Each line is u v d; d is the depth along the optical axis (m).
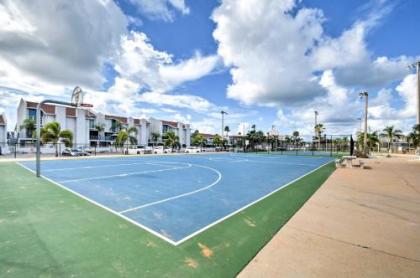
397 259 3.42
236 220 5.23
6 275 2.97
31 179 10.80
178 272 3.09
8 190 8.24
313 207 6.23
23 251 3.62
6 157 28.08
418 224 4.89
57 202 6.63
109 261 3.36
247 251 3.70
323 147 58.94
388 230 4.55
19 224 4.81
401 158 30.14
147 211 5.89
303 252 3.64
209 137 97.19
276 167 17.67
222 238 4.22
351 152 28.30
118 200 6.98
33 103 47.28
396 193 7.97
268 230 4.61
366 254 3.57
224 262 3.35
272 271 3.10
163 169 15.59
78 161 22.23
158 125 71.69
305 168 16.95
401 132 57.59
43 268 3.14
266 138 62.31
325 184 9.84
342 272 3.07
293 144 66.50
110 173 13.24
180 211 5.92
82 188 8.77
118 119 63.62
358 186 9.34
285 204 6.68
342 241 4.05
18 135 47.19
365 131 31.59
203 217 5.45
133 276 2.98
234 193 8.19
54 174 12.62
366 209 6.02
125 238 4.18
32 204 6.38
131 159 25.80
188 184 9.86
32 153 39.50
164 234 4.39
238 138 85.12
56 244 3.89
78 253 3.58
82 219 5.18
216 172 14.31
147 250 3.72
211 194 7.98
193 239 4.17
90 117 54.66
